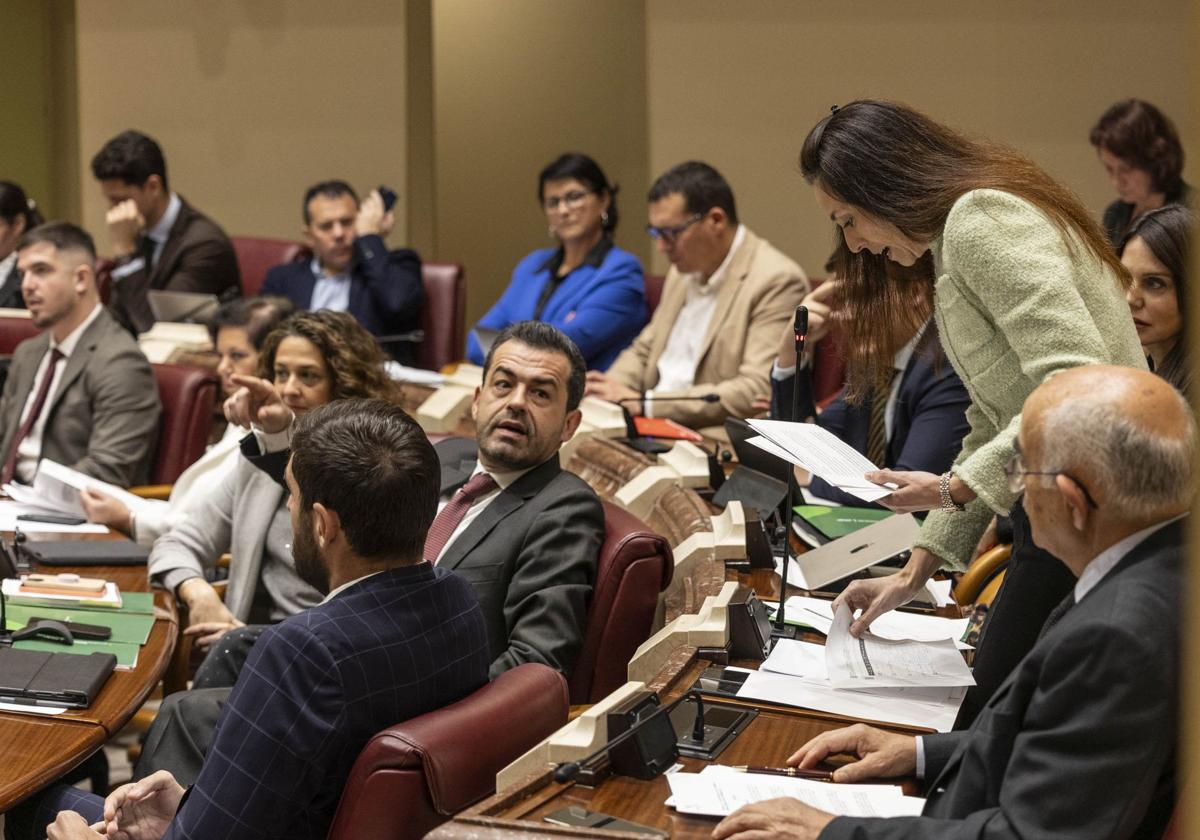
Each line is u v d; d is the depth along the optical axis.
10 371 5.62
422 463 2.57
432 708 2.52
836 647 2.71
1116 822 1.75
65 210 9.89
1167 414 1.84
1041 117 7.68
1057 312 2.34
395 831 2.27
